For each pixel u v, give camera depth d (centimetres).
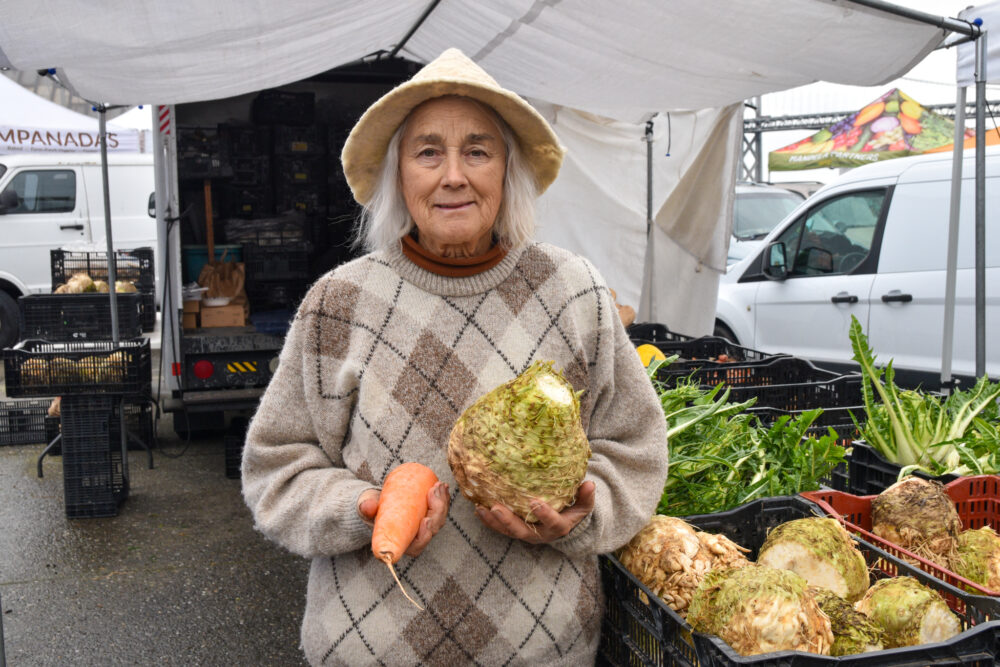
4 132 1138
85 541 470
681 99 513
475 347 170
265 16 346
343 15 382
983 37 422
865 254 688
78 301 566
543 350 172
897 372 662
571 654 178
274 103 725
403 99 161
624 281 713
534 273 176
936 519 214
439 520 155
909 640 170
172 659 347
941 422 283
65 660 345
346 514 161
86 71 373
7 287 1098
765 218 1020
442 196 163
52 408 643
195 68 395
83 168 1134
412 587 169
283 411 178
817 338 715
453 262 170
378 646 169
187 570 432
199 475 591
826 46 382
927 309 639
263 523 175
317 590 178
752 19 361
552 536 155
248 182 729
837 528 189
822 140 1152
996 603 168
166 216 582
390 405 168
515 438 146
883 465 285
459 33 468
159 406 763
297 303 716
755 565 165
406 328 170
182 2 311
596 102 539
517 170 173
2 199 1070
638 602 180
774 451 263
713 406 268
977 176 430
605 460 178
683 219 695
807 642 151
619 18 382
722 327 807
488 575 170
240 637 365
